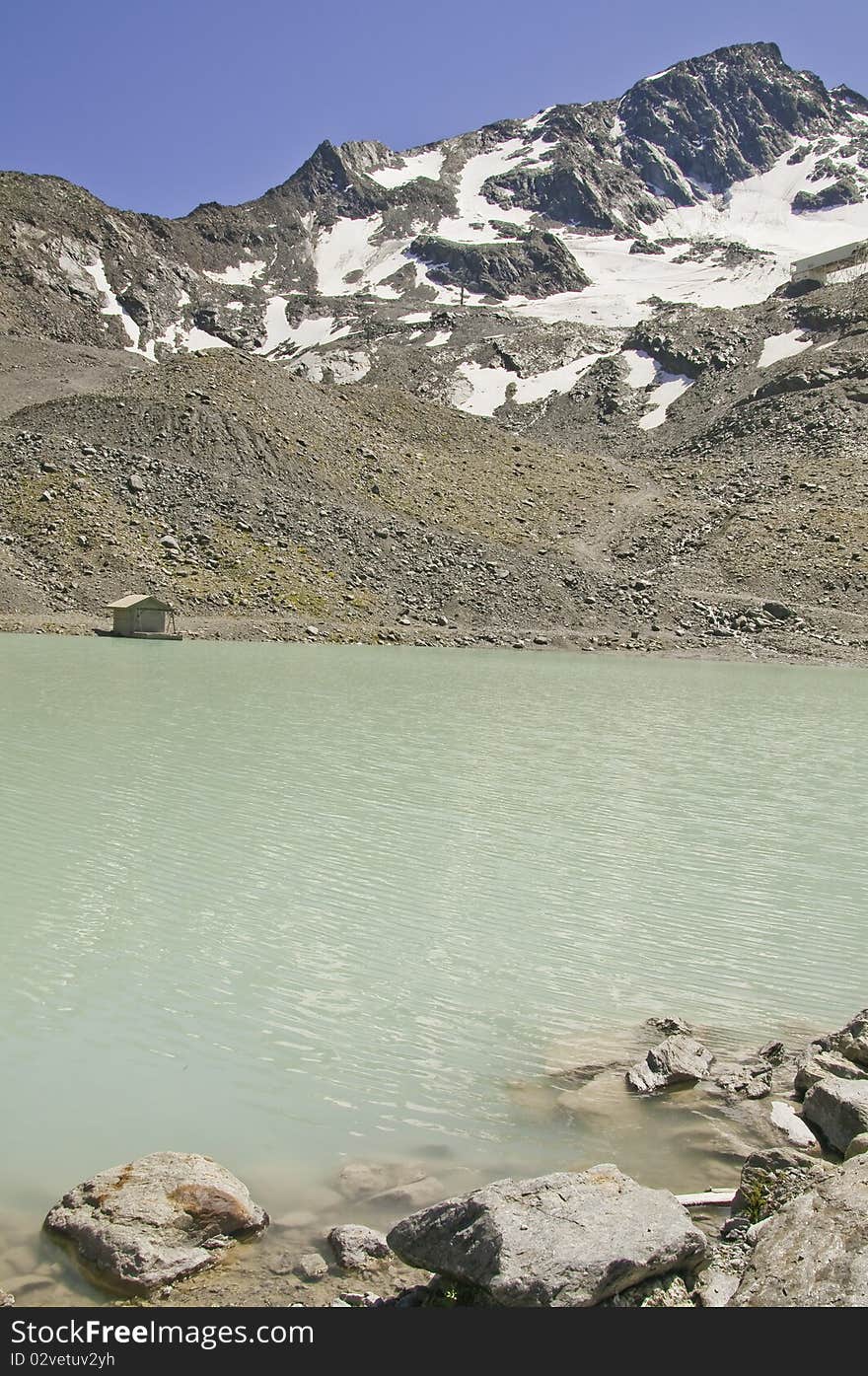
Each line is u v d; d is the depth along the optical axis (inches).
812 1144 398.0
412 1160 378.6
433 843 786.8
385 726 1355.8
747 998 534.0
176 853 722.8
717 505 4220.0
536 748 1259.2
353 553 3257.9
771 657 2965.1
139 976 522.0
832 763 1242.6
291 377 4421.8
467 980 539.2
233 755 1082.1
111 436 3467.0
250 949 562.9
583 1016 505.7
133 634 2469.2
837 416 5324.8
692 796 1013.8
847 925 642.2
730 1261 316.8
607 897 681.6
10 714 1263.5
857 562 3607.3
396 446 4242.1
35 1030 461.1
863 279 7514.8
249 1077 431.5
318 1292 307.6
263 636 2623.0
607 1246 297.0
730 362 6943.9
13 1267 316.5
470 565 3371.1
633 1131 406.0
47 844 724.0
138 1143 381.7
